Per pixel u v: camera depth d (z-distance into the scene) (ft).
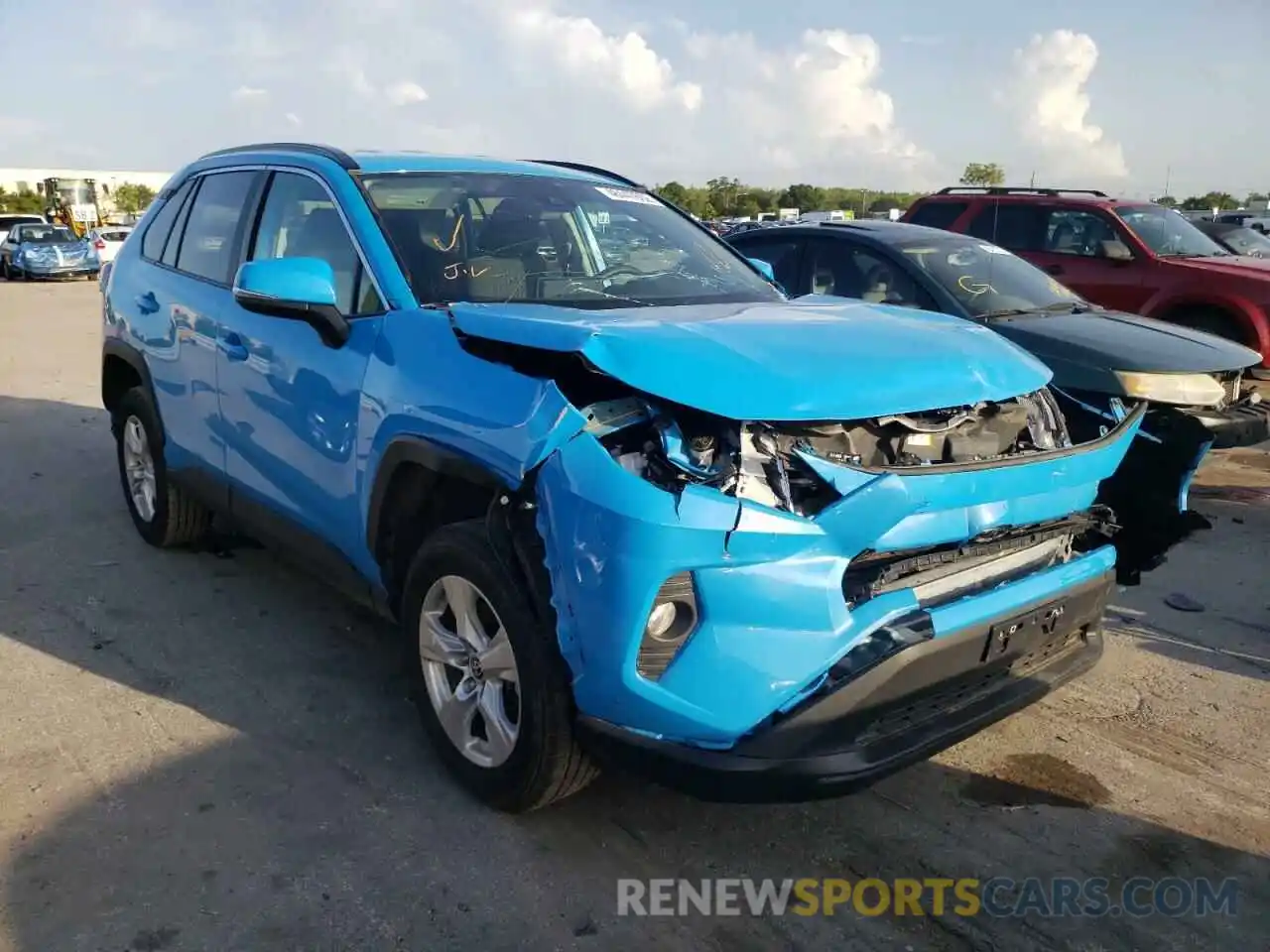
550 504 8.60
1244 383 19.61
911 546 8.87
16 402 30.83
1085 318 19.84
